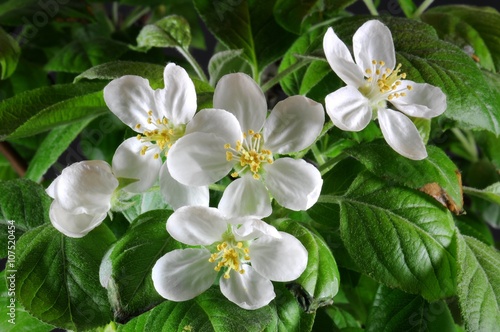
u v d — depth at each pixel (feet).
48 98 0.85
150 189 0.69
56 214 0.65
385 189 0.73
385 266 0.70
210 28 0.92
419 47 0.79
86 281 0.72
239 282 0.66
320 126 0.64
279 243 0.65
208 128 0.64
